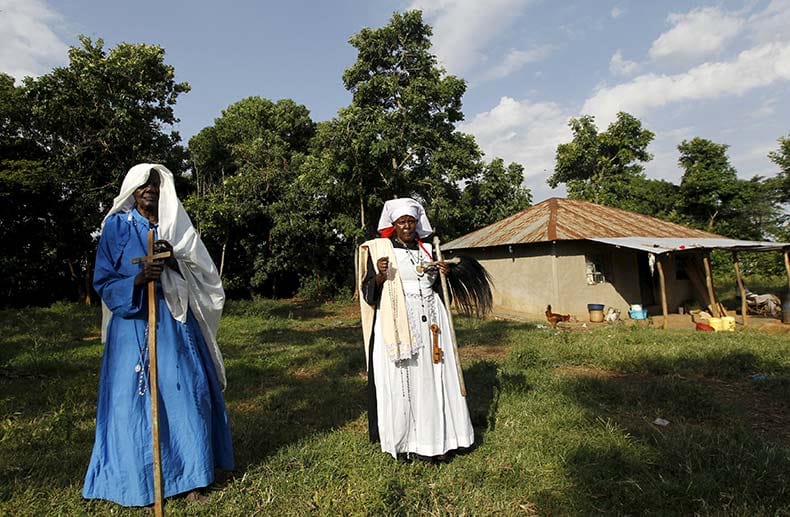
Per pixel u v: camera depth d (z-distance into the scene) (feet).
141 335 10.18
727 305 55.11
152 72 59.57
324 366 24.88
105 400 10.21
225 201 67.82
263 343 33.32
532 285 52.60
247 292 84.02
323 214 77.56
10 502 10.36
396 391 11.98
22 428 15.03
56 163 59.52
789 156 81.05
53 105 55.57
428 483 11.19
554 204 61.46
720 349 27.32
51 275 69.87
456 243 64.18
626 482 11.07
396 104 63.93
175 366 10.23
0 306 66.49
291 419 16.29
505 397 17.70
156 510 9.22
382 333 12.09
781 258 83.46
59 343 32.32
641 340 31.89
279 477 11.37
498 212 80.74
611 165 96.48
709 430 14.51
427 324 12.26
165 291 10.26
